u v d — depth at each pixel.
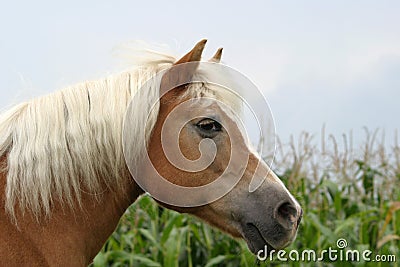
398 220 8.22
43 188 3.34
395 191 9.40
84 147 3.43
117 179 3.56
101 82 3.59
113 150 3.49
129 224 7.91
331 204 9.16
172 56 3.85
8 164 3.35
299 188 8.74
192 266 8.28
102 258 7.19
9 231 3.26
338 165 9.19
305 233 8.04
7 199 3.28
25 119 3.42
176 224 7.80
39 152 3.36
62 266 3.35
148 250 8.38
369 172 9.38
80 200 3.46
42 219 3.36
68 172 3.41
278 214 3.64
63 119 3.45
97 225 3.54
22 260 3.23
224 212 3.68
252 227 3.66
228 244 8.12
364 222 8.23
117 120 3.48
